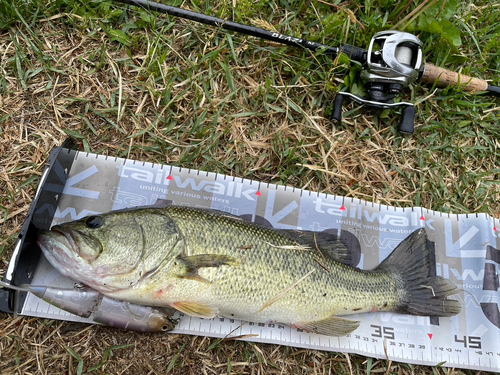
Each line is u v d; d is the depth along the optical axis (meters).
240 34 0.50
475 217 0.48
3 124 0.46
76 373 0.41
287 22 0.52
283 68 0.51
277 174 0.49
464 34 0.54
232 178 0.47
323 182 0.49
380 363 0.44
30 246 0.39
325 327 0.41
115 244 0.37
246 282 0.38
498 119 0.53
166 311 0.41
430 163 0.51
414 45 0.47
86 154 0.45
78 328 0.42
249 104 0.50
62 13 0.49
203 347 0.43
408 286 0.44
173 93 0.49
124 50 0.49
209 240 0.38
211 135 0.48
